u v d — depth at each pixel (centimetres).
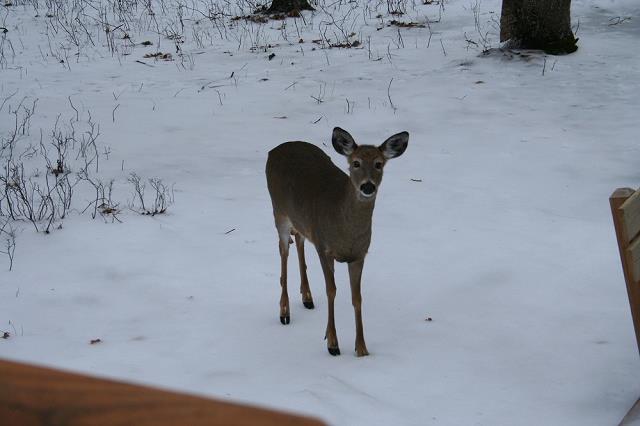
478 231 947
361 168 653
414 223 980
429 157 1202
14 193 1079
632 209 546
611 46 1673
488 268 848
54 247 919
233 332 735
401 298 796
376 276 847
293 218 749
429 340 705
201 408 125
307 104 1452
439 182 1109
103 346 700
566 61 1597
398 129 1320
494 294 790
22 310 777
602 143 1223
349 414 565
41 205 1010
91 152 1256
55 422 124
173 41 1920
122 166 1201
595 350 669
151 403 127
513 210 1009
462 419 566
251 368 661
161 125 1377
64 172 1170
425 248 908
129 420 122
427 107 1408
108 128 1365
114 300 798
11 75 1678
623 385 609
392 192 1082
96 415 124
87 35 1959
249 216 1014
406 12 2025
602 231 934
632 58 1598
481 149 1223
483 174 1131
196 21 2086
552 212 999
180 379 636
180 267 872
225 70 1675
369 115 1382
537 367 646
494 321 735
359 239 673
